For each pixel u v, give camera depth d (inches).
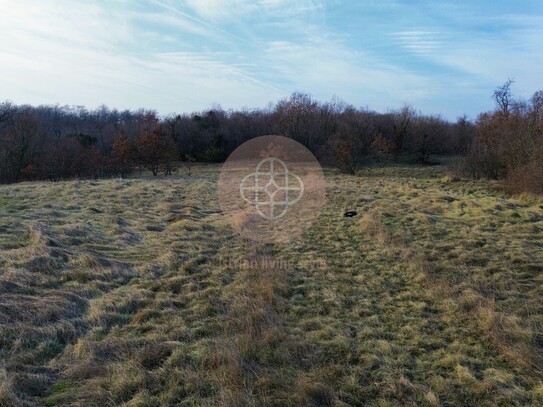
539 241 307.7
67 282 216.4
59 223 335.3
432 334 173.8
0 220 319.3
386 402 128.3
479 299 200.7
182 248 289.6
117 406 122.8
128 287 217.5
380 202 477.4
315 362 149.9
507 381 138.5
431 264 257.4
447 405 128.2
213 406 123.6
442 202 480.1
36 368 139.1
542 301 201.2
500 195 582.6
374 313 195.3
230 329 171.9
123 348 153.6
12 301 179.8
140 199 475.5
